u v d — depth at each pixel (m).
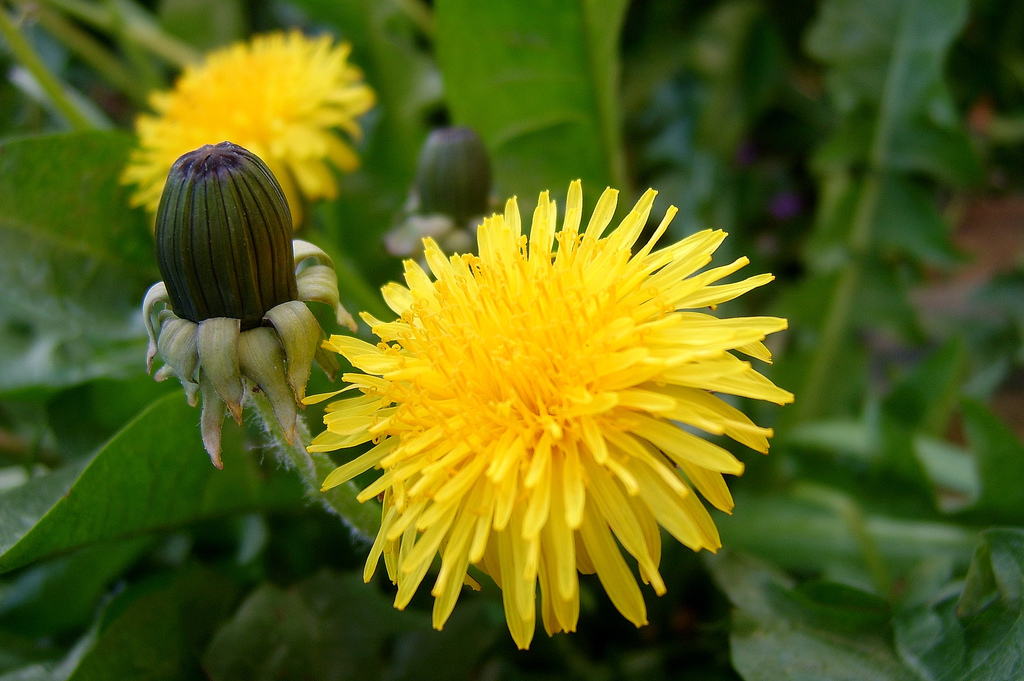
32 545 0.15
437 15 0.19
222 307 0.13
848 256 0.24
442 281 0.13
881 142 0.24
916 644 0.15
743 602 0.16
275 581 0.19
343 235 0.24
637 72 0.30
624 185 0.22
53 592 0.17
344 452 0.16
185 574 0.17
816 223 0.29
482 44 0.19
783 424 0.23
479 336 0.13
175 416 0.16
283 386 0.13
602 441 0.12
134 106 0.35
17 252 0.19
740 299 0.29
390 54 0.24
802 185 0.32
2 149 0.18
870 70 0.24
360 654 0.17
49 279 0.19
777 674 0.15
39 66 0.21
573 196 0.14
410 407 0.13
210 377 0.13
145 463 0.16
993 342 0.28
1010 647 0.14
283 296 0.13
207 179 0.13
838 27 0.24
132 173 0.18
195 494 0.17
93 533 0.16
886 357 0.31
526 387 0.13
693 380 0.12
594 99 0.20
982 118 0.35
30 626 0.18
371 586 0.17
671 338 0.13
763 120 0.32
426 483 0.12
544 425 0.12
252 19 0.32
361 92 0.19
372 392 0.13
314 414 0.16
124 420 0.18
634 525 0.12
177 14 0.29
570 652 0.18
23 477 0.21
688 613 0.20
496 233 0.14
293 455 0.14
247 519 0.19
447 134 0.17
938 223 0.24
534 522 0.12
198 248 0.13
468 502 0.12
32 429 0.22
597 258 0.13
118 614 0.17
